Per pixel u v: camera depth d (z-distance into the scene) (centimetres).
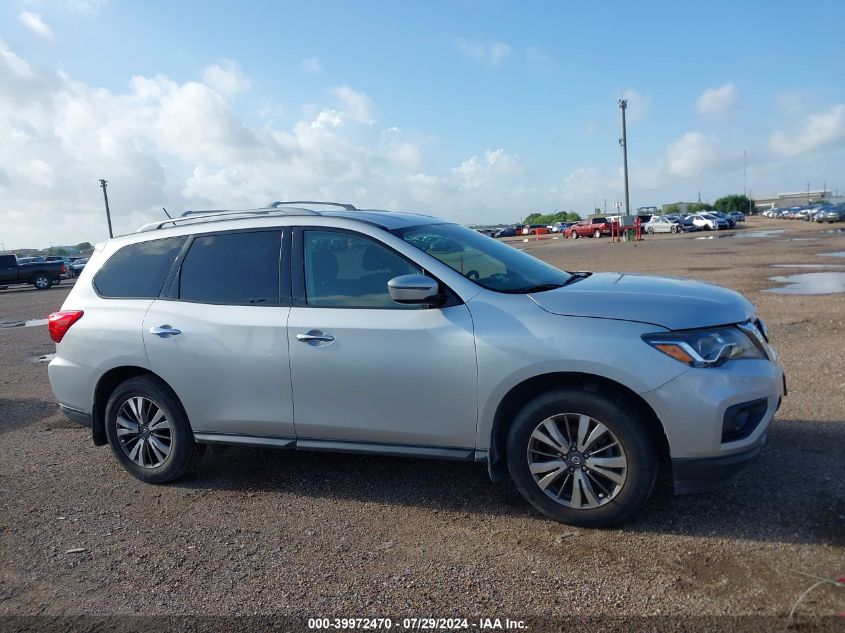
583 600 332
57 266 3475
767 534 381
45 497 506
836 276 1594
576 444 398
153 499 493
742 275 1712
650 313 387
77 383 532
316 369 447
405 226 473
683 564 358
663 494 440
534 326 397
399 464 530
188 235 514
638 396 381
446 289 425
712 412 369
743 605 319
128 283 529
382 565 379
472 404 411
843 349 807
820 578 335
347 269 454
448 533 412
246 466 547
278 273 473
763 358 401
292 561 390
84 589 373
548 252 3547
